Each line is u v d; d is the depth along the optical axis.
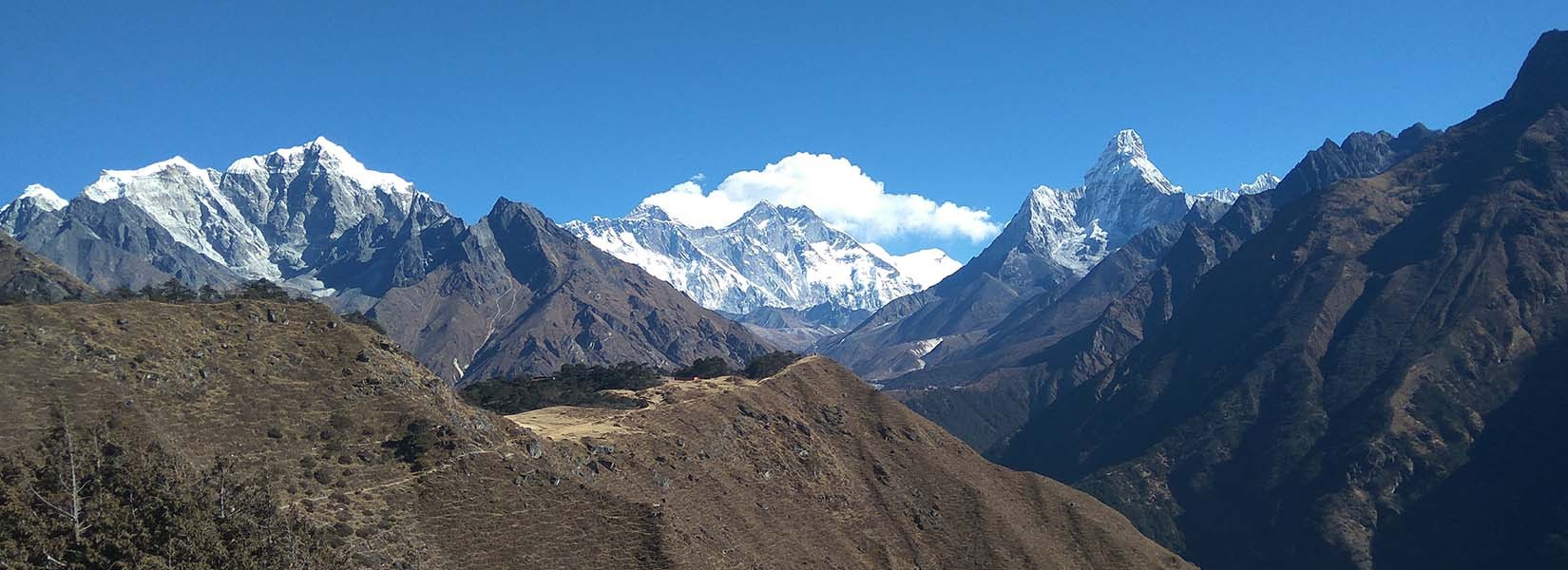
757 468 147.00
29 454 82.56
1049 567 148.50
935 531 152.00
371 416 109.06
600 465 124.12
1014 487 169.38
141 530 66.88
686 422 147.25
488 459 109.94
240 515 71.69
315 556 73.69
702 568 107.25
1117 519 171.12
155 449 83.00
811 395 173.00
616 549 105.81
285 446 100.81
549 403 163.25
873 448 165.75
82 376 95.38
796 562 129.00
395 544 94.12
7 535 63.91
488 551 99.12
